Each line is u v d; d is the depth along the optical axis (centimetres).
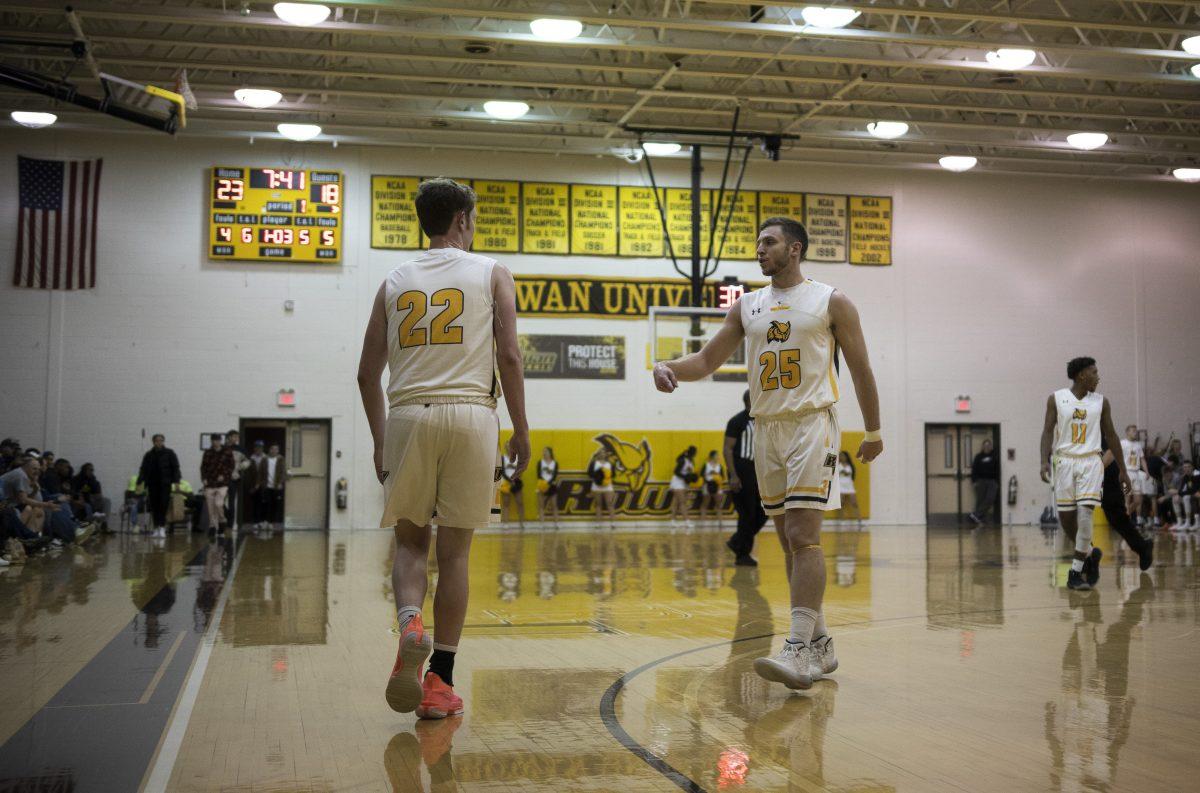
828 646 404
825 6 1270
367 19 1393
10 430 1798
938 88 1627
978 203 2158
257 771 263
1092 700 353
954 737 299
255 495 1911
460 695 366
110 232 1845
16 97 1691
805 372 393
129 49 1521
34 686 391
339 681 396
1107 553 1223
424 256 348
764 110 1794
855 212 2106
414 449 326
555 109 1786
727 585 828
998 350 2148
